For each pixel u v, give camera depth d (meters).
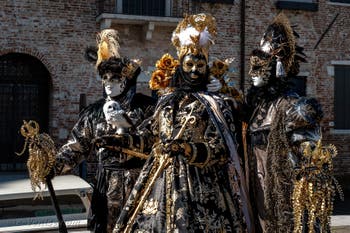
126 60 4.14
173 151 3.08
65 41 13.55
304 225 3.09
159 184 3.24
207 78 3.48
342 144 15.98
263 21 15.19
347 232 9.77
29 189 4.91
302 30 15.69
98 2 13.80
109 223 3.97
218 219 3.15
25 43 13.28
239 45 15.02
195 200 3.13
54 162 3.72
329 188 3.05
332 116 15.95
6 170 13.19
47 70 13.46
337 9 16.00
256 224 3.41
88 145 4.11
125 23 13.84
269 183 3.26
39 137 3.67
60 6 13.52
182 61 3.41
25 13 13.29
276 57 3.46
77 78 13.61
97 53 4.33
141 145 3.48
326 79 15.96
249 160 3.45
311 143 3.10
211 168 3.25
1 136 13.29
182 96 3.37
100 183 4.06
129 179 3.95
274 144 3.26
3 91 13.38
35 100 13.65
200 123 3.25
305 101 3.18
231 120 3.32
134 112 4.09
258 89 3.52
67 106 13.52
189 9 14.53
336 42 16.02
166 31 14.25
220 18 14.89
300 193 3.06
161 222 3.11
